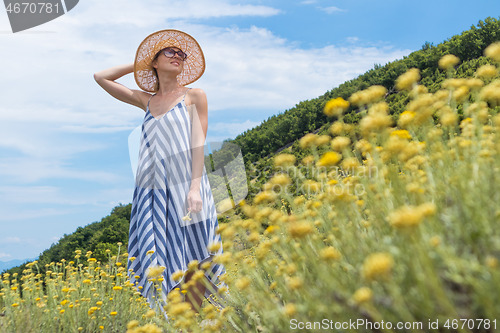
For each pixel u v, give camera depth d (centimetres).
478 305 91
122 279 291
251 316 156
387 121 132
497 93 152
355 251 121
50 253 1931
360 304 91
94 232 1967
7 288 282
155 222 282
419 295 95
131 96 338
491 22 2884
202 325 190
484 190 114
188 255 280
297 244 148
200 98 315
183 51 339
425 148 172
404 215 85
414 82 160
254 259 193
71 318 226
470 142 150
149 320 254
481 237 100
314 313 115
